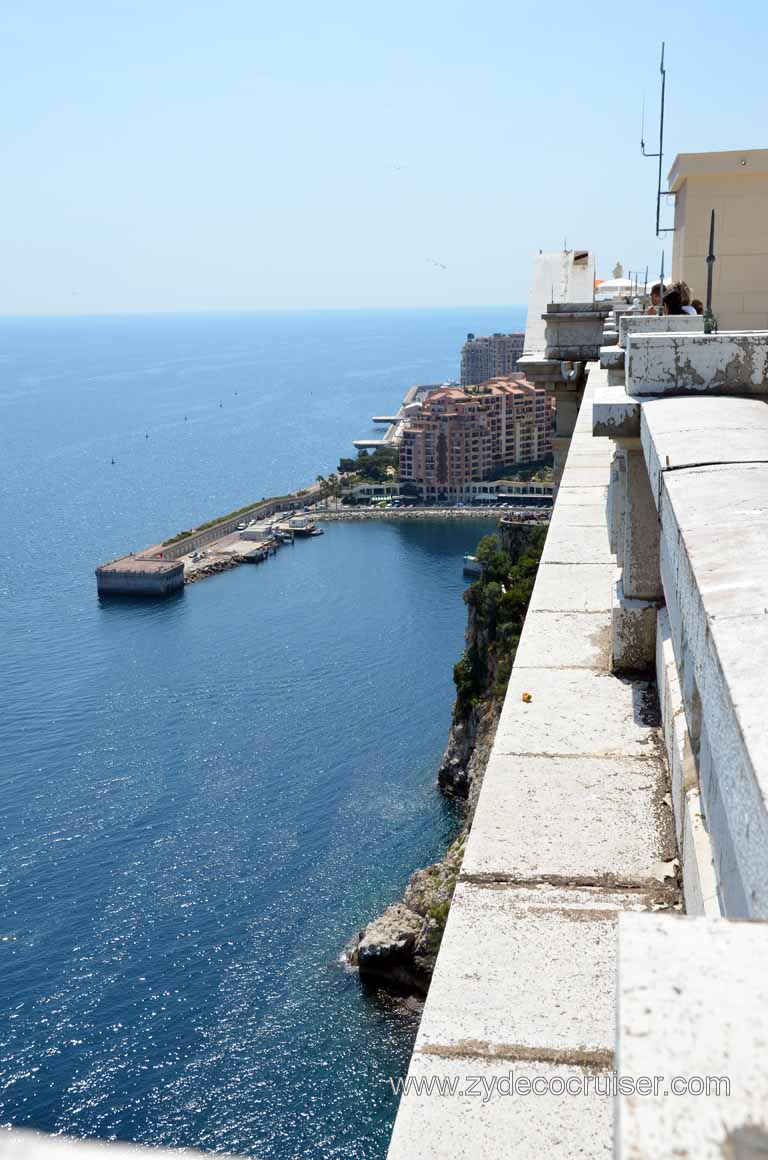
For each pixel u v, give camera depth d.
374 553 149.75
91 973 53.94
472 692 71.56
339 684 92.31
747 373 4.87
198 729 83.50
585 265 21.73
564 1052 2.67
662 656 4.67
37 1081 47.03
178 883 61.38
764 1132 0.81
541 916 3.33
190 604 125.69
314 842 65.19
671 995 0.99
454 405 190.50
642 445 4.87
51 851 65.31
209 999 51.44
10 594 135.25
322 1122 43.78
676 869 3.57
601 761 4.44
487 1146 2.38
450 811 67.88
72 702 91.19
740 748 1.45
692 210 13.82
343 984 51.56
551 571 7.29
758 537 2.36
